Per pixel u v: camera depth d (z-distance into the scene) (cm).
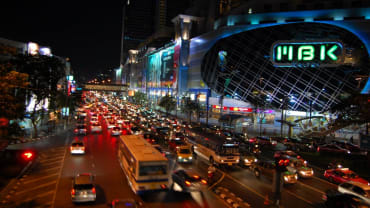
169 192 2338
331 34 8362
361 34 8044
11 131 2514
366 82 7694
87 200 1967
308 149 4809
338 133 7081
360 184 2355
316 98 8038
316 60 8162
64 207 1927
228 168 3288
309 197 2394
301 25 8750
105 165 3081
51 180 2522
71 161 3225
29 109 6272
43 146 4128
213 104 9675
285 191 2552
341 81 7925
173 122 7875
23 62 4459
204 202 2122
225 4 12538
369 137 3562
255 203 2142
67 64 10819
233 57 9362
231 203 2114
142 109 13038
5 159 2967
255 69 8969
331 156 4309
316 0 9019
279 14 9212
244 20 9669
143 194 2164
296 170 3053
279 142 5478
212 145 3531
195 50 11612
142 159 2144
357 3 8575
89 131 5897
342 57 7944
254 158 3356
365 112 3438
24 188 2300
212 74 9994
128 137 3075
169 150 4122
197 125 7938
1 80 2073
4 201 2008
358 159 4106
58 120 7550
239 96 8994
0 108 2098
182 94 11956
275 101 8469
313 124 7731
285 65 8475
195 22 13475
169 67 14262
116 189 2325
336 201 2072
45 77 4797
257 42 9175
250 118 8569
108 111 10556
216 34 10031
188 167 3189
